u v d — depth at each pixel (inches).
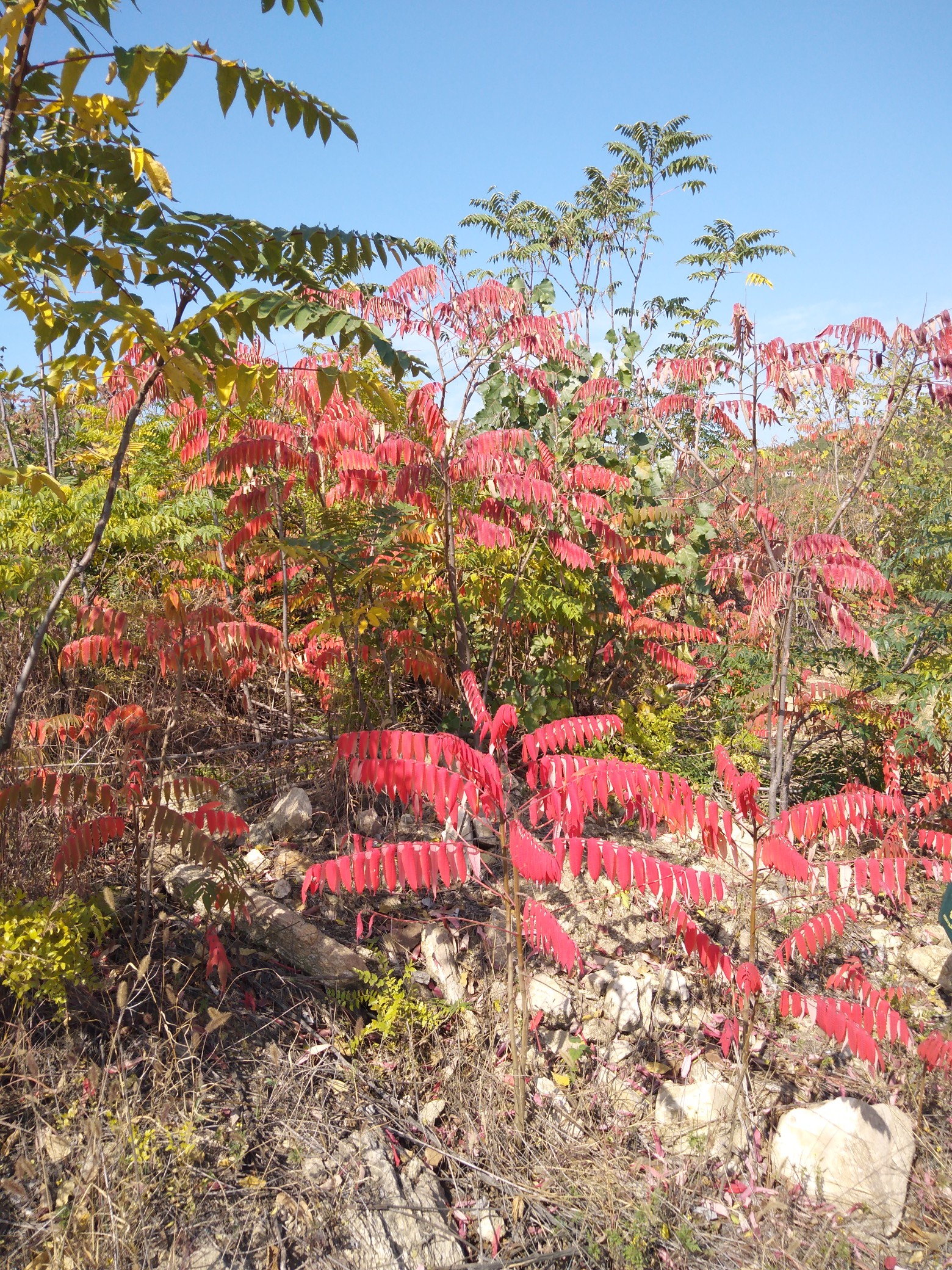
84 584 171.0
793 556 183.3
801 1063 137.5
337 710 190.2
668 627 221.9
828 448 278.5
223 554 190.9
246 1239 91.4
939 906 185.6
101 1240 84.9
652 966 146.0
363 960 130.2
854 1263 105.8
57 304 105.3
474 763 103.3
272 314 101.7
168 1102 100.2
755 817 114.2
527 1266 98.6
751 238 472.4
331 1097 111.7
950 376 172.4
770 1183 116.5
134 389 175.5
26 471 100.0
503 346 173.6
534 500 169.8
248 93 98.5
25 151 110.5
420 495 165.0
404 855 98.5
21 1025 98.3
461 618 183.6
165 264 97.9
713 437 269.3
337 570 193.5
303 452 173.6
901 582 248.8
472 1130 113.6
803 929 112.2
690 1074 130.3
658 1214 107.1
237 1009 117.8
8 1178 89.0
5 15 85.7
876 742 228.8
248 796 168.1
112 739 128.6
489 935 141.6
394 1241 97.3
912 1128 125.6
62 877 105.7
